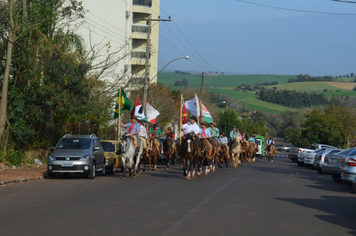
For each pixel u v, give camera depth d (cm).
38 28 2305
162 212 995
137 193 1340
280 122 14000
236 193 1377
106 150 2258
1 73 2234
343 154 2030
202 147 2031
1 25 2209
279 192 1443
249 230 817
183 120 2914
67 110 2461
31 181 1700
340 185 1875
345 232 837
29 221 876
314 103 15462
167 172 2302
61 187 1491
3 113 2073
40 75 2248
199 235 765
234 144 2969
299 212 1046
